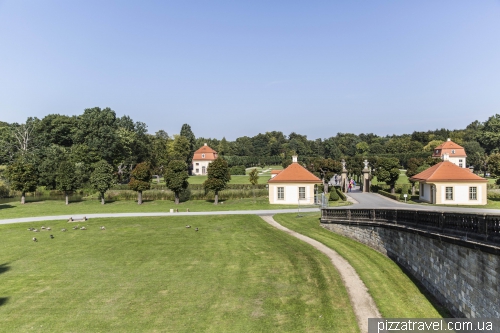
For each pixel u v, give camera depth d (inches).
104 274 713.6
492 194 1855.3
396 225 722.2
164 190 2348.7
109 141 2886.3
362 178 2442.2
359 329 463.5
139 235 1077.1
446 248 524.7
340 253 802.8
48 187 2546.8
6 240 1028.5
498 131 4242.1
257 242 952.9
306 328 471.2
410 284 614.9
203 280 666.8
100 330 480.4
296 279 652.7
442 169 1695.4
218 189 1777.8
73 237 1060.5
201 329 478.0
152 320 507.2
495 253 396.5
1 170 2628.0
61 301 580.1
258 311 527.5
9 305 567.8
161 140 4156.0
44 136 3073.3
